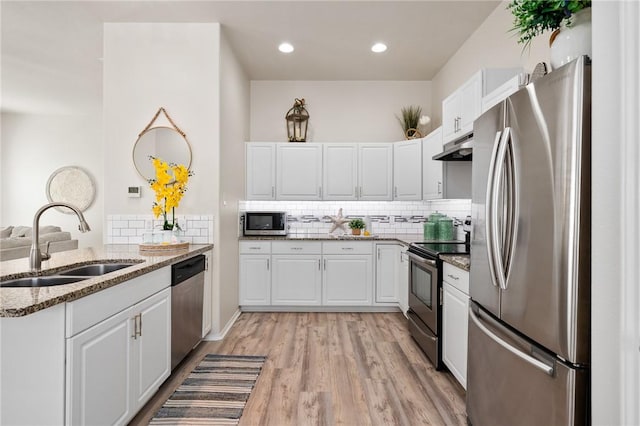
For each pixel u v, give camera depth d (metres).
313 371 2.50
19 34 3.35
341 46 3.61
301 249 3.95
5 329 1.32
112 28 3.14
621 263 0.87
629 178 0.85
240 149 3.98
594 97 1.00
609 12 0.94
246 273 3.92
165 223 2.86
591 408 1.02
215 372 2.48
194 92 3.14
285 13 2.99
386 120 4.59
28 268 1.90
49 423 1.32
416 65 4.10
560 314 1.12
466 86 2.65
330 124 4.59
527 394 1.31
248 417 1.95
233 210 3.68
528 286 1.29
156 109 3.14
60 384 1.32
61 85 4.75
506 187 1.42
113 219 3.14
